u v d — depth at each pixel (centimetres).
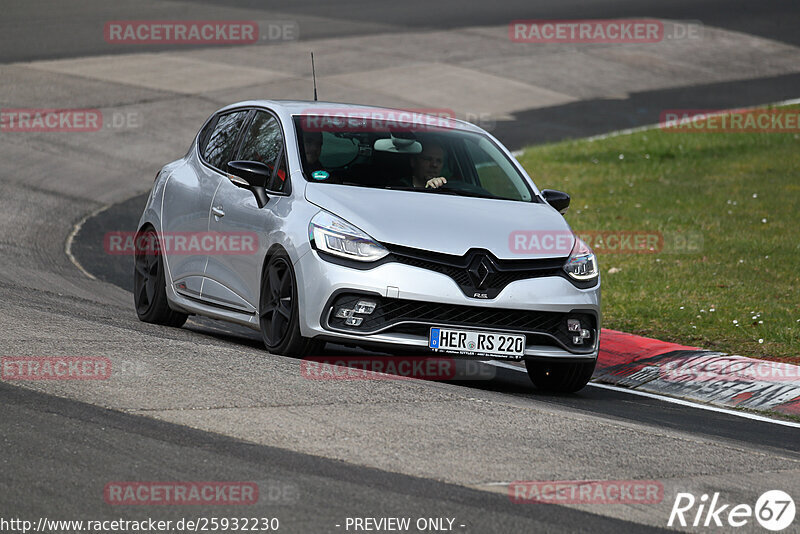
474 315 2580
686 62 11019
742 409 2889
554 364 2844
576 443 2075
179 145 7062
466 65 10144
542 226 2761
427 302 2548
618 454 2028
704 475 1947
